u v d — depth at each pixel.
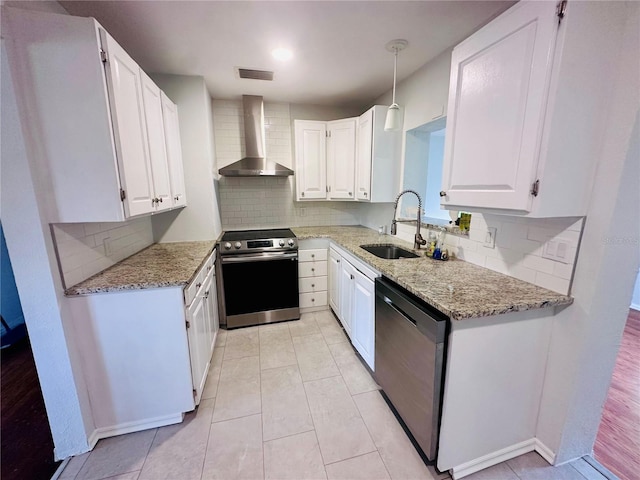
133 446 1.49
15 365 2.27
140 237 2.27
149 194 1.68
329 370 2.12
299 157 3.12
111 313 1.45
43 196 1.24
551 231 1.30
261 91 2.81
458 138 1.43
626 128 1.04
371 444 1.50
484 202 1.30
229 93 2.86
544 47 1.00
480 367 1.24
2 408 1.80
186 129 2.47
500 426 1.36
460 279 1.49
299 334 2.66
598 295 1.17
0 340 2.50
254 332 2.70
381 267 1.73
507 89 1.15
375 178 2.63
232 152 3.14
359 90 2.78
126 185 1.37
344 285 2.54
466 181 1.39
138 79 1.56
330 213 3.63
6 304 2.70
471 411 1.28
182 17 1.56
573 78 1.01
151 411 1.59
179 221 2.59
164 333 1.54
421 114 2.28
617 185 1.07
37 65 1.16
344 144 3.00
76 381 1.40
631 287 1.24
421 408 1.33
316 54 2.02
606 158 1.09
